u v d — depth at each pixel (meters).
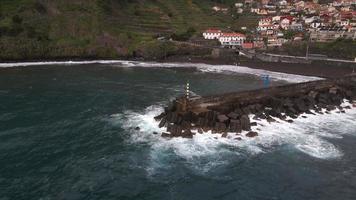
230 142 52.00
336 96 79.88
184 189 39.41
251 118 61.75
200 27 197.12
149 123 59.50
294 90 78.75
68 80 95.75
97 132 55.50
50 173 42.06
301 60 142.00
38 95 77.44
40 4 154.62
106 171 42.88
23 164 44.12
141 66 129.00
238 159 46.91
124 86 90.56
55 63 126.94
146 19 187.75
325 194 39.25
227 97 66.31
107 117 62.91
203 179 41.62
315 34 182.75
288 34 194.88
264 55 148.88
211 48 160.38
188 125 55.59
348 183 41.72
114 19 172.25
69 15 155.75
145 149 49.16
